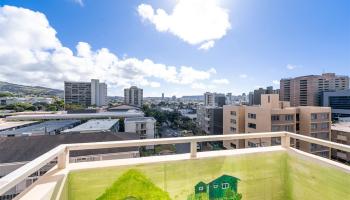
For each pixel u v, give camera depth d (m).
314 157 2.40
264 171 2.66
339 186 2.09
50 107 70.06
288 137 2.86
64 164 1.97
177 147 32.97
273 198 2.70
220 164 2.45
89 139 15.41
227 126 30.11
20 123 34.03
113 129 28.28
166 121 67.19
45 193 1.38
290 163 2.71
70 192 1.92
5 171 11.11
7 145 13.41
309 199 2.42
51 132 25.73
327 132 23.45
